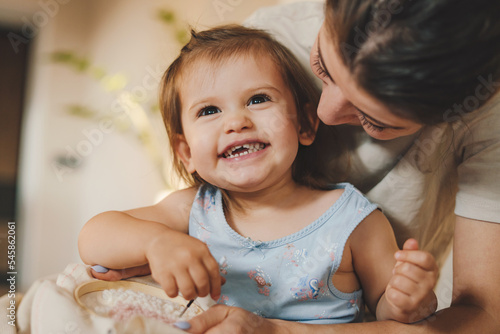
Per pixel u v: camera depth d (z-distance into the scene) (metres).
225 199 0.74
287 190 0.72
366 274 0.69
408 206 0.76
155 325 0.44
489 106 0.63
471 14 0.41
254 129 0.67
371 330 0.56
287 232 0.69
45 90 1.86
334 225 0.68
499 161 0.63
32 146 1.84
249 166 0.66
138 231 0.62
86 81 1.81
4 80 1.89
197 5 1.49
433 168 0.73
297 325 0.56
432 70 0.43
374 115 0.50
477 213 0.63
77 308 0.50
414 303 0.54
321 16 0.81
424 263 0.53
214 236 0.71
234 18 1.36
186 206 0.77
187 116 0.72
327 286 0.67
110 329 0.44
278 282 0.67
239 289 0.69
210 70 0.70
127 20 1.74
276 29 0.83
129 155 1.58
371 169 0.75
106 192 1.67
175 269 0.55
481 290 0.61
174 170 0.85
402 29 0.43
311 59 0.58
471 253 0.63
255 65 0.70
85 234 0.66
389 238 0.69
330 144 0.78
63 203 1.81
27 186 1.84
